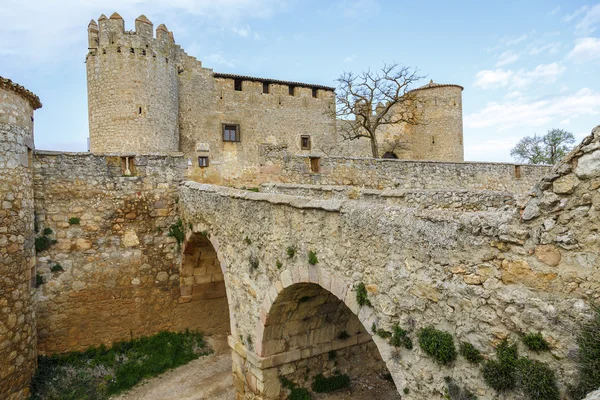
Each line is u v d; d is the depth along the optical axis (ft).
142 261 42.27
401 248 16.17
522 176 69.87
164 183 43.45
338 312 29.68
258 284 26.78
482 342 13.25
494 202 27.53
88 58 97.96
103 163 41.09
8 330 30.63
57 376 35.37
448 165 61.21
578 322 10.94
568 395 11.03
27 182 34.09
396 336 16.40
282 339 28.09
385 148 138.82
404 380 16.22
